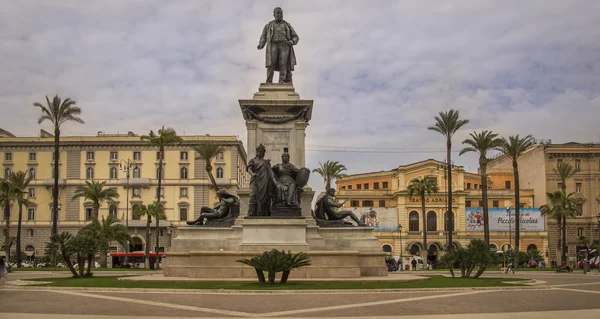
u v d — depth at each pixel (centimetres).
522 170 11519
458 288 2225
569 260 8606
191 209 9919
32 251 10006
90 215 10019
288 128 3228
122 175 10025
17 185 7788
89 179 10050
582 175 10381
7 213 7600
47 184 10056
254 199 2894
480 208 10450
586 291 2345
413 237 10506
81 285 2375
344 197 11056
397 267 6106
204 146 7262
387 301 1811
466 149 7169
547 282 3056
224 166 9969
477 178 11644
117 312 1559
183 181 9950
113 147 10100
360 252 2903
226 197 3189
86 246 3325
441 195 10625
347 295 1981
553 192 9431
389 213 10531
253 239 2798
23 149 10181
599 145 10412
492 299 1917
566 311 1627
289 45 3403
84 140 10094
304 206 3130
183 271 2825
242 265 2675
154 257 8888
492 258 3127
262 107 3222
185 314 1520
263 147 2969
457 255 3153
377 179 11694
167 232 9862
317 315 1506
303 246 2758
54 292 2108
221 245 3002
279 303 1744
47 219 10050
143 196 9988
